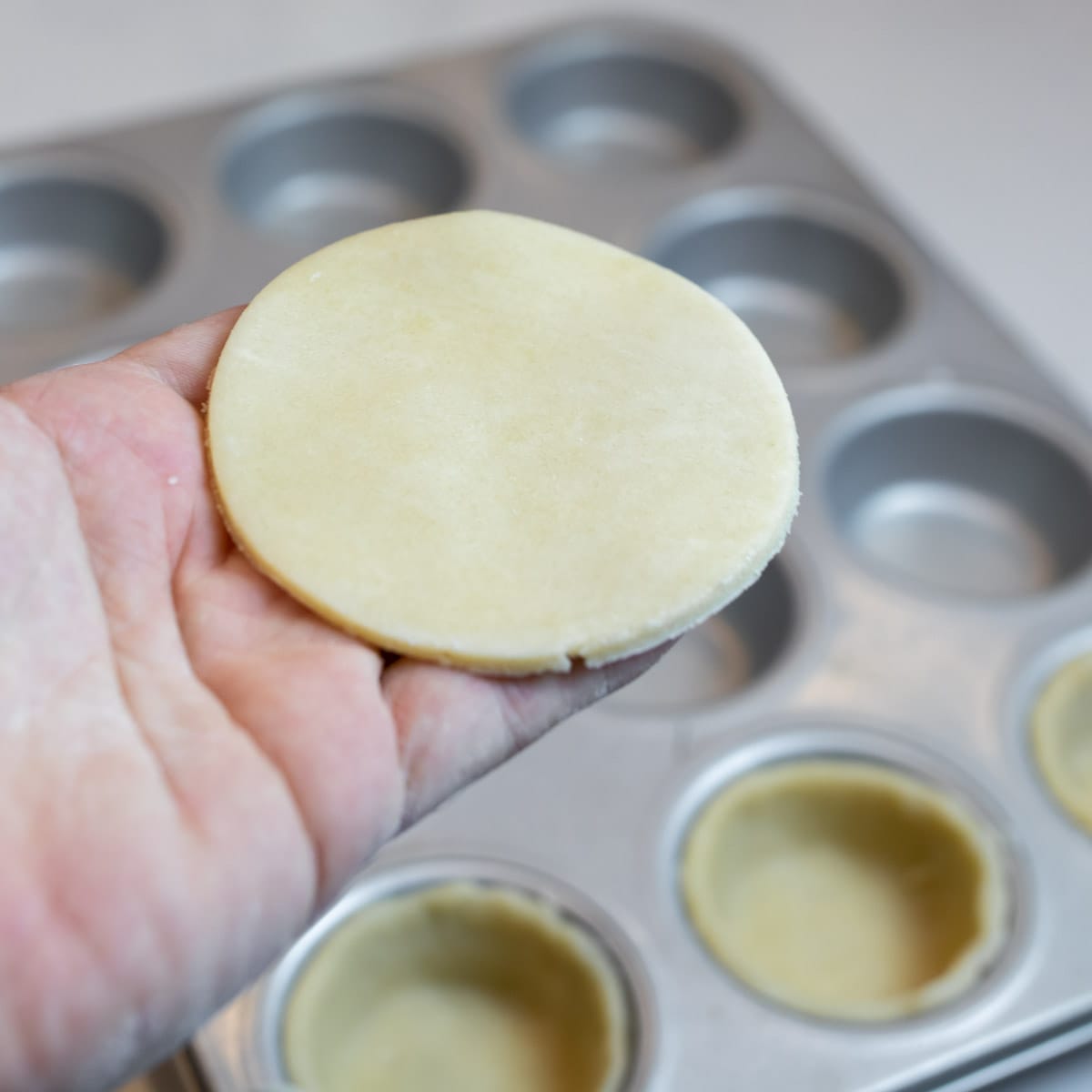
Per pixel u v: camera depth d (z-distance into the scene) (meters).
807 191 0.70
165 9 0.79
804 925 0.54
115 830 0.41
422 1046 0.52
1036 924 0.52
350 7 0.79
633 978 0.51
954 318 0.66
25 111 0.73
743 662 0.61
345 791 0.42
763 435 0.45
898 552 0.64
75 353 0.63
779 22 0.80
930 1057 0.50
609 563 0.44
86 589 0.45
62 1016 0.41
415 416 0.45
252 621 0.45
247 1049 0.50
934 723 0.56
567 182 0.70
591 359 0.46
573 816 0.54
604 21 0.76
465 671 0.44
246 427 0.45
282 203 0.73
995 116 0.76
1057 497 0.63
